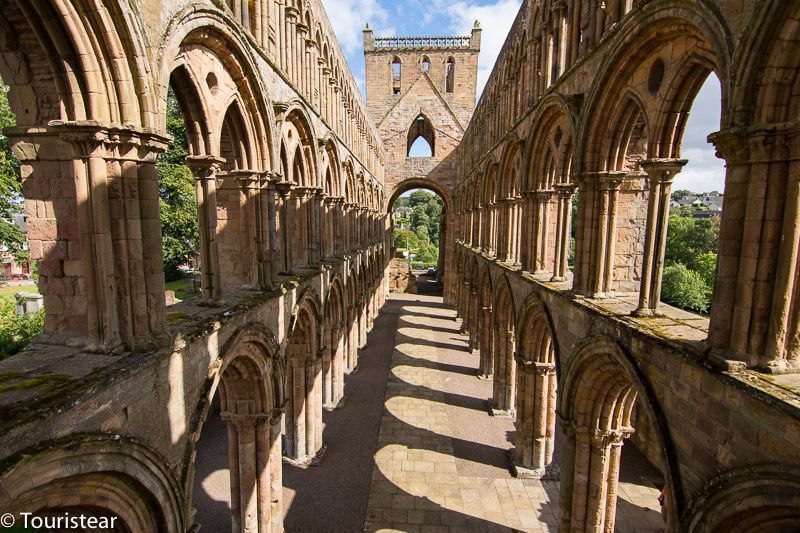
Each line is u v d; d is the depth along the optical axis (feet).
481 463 74.33
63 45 24.73
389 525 59.41
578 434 48.78
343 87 100.42
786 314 24.76
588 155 46.88
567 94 52.95
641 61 38.73
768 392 22.41
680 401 30.04
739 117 24.80
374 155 165.78
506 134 86.89
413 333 157.17
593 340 42.39
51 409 20.81
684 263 164.96
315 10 73.26
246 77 44.75
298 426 73.00
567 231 59.31
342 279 95.35
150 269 29.68
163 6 29.78
